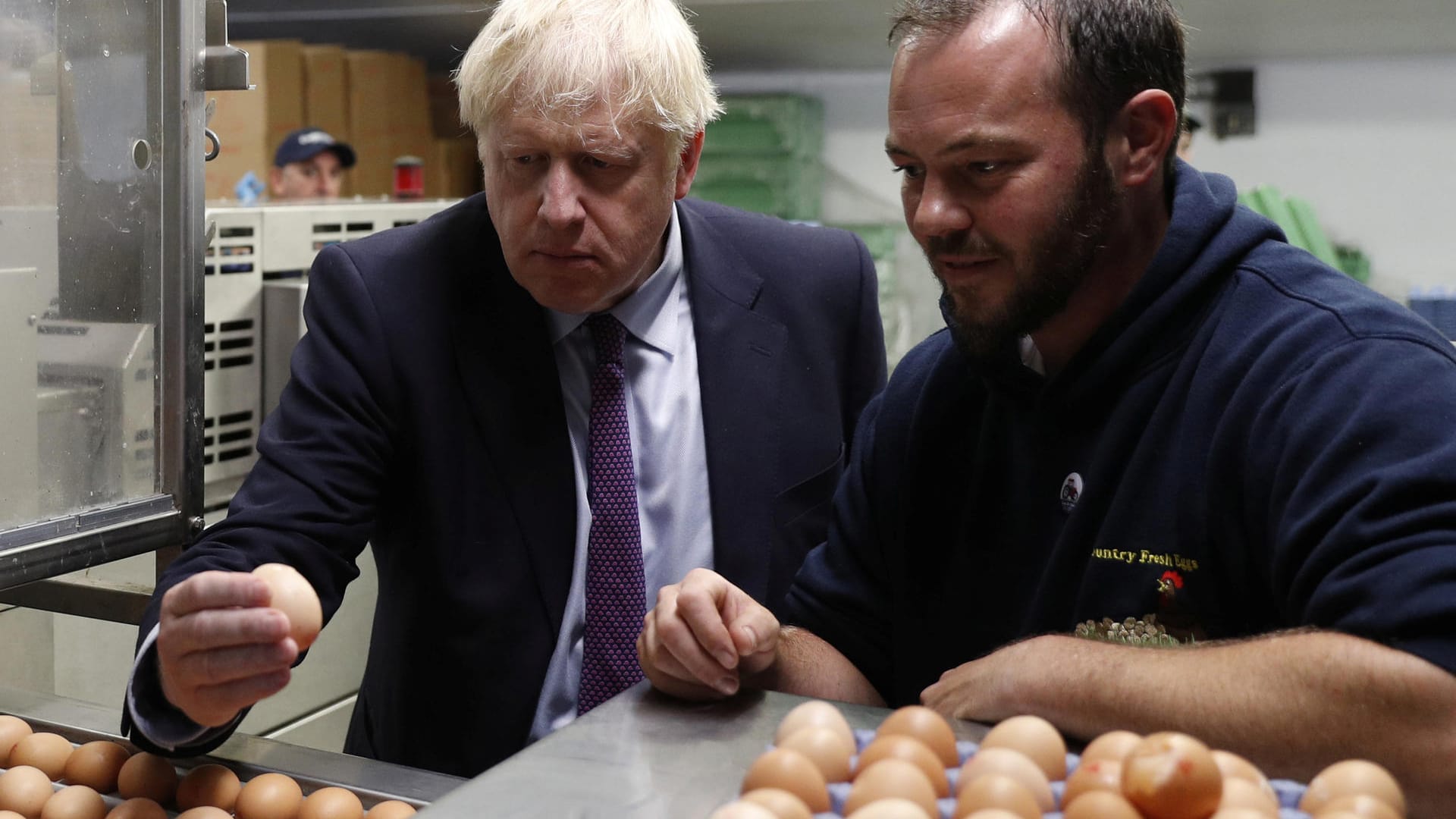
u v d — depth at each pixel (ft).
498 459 3.59
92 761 2.77
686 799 1.98
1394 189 7.12
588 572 3.63
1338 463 2.33
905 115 2.58
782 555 3.96
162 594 2.91
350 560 3.45
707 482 3.87
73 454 3.16
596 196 3.24
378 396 3.52
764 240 4.14
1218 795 1.77
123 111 3.19
